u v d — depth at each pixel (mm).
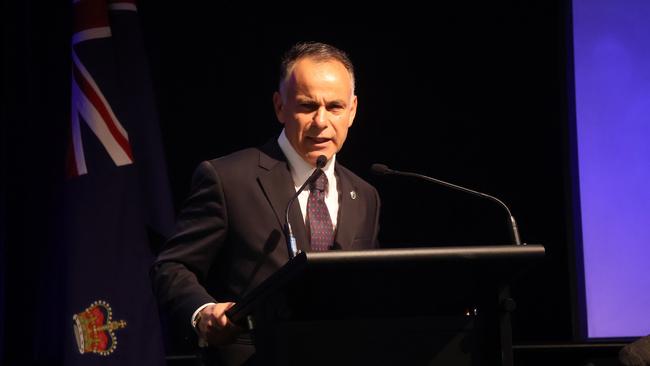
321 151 6996
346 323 5215
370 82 12539
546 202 12406
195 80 12430
